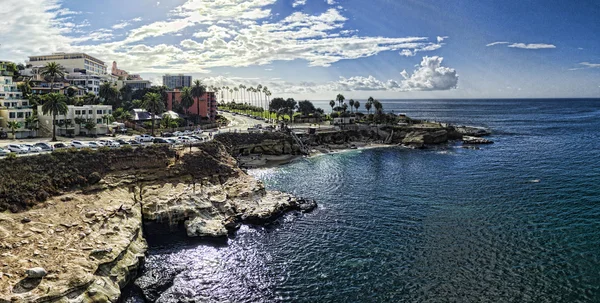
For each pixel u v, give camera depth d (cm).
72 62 19538
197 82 16938
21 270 4359
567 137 19425
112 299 4459
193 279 5203
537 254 5756
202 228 6456
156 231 6544
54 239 5106
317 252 5988
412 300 4697
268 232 6750
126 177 7331
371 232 6725
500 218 7250
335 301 4709
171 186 7494
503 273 5253
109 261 4881
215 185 8044
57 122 11075
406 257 5769
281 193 8594
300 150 14288
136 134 12369
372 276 5253
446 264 5534
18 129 10662
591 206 7744
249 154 13062
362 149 15838
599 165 11794
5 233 4984
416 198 8656
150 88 19100
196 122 16212
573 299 4641
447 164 12544
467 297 4734
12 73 15188
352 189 9469
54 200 6059
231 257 5831
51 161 6856
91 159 7338
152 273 5319
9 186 5888
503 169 11562
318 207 8088
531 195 8656
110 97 15088
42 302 3944
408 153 14862
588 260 5522
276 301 4725
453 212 7656
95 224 5653
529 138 19350
